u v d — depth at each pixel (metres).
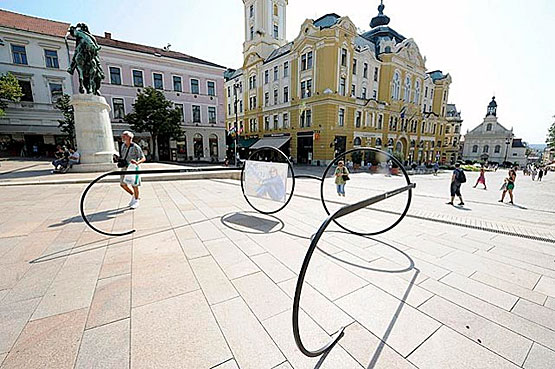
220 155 32.44
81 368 1.71
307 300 2.60
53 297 2.51
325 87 25.83
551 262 3.64
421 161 40.62
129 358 1.81
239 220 5.33
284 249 3.87
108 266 3.18
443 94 42.75
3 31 21.97
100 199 6.93
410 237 4.65
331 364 1.83
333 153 26.91
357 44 29.72
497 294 2.80
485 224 5.55
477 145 64.44
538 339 2.12
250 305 2.48
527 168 33.66
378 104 30.47
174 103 28.70
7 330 2.05
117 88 25.25
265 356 1.88
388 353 1.95
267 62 32.62
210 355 1.86
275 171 5.52
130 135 5.70
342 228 5.05
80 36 11.72
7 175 10.73
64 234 4.22
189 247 3.85
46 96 24.19
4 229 4.42
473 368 1.82
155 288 2.72
